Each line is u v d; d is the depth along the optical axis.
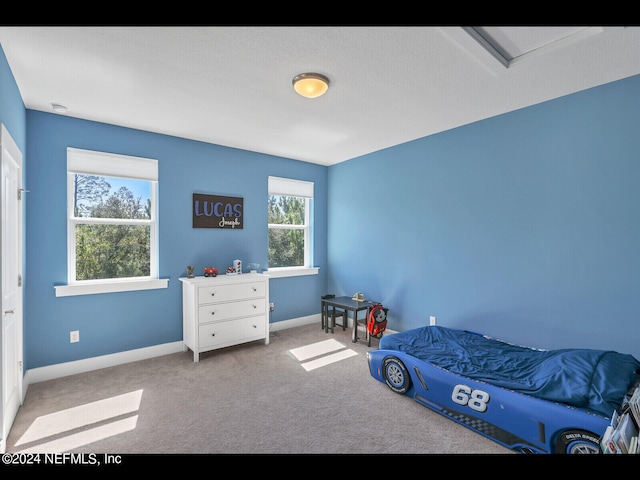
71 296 2.86
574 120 2.42
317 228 4.70
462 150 3.13
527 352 2.46
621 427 1.34
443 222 3.31
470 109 2.73
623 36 1.71
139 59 1.95
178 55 1.91
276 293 4.28
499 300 2.87
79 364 2.88
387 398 2.44
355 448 1.86
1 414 1.76
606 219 2.28
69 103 2.58
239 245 3.93
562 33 1.74
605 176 2.28
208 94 2.43
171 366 3.03
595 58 1.94
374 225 4.07
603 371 1.77
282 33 1.70
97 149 2.98
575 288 2.43
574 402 1.68
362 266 4.25
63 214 2.83
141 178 3.22
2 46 1.79
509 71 2.09
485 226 2.96
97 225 3.05
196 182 3.58
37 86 2.28
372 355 2.76
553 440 1.68
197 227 3.59
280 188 4.31
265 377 2.80
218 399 2.41
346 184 4.48
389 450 1.84
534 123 2.63
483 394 1.97
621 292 2.22
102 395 2.46
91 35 1.71
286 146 3.82
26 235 2.64
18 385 2.27
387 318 3.91
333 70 2.09
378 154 4.00
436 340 2.78
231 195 3.85
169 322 3.39
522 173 2.71
